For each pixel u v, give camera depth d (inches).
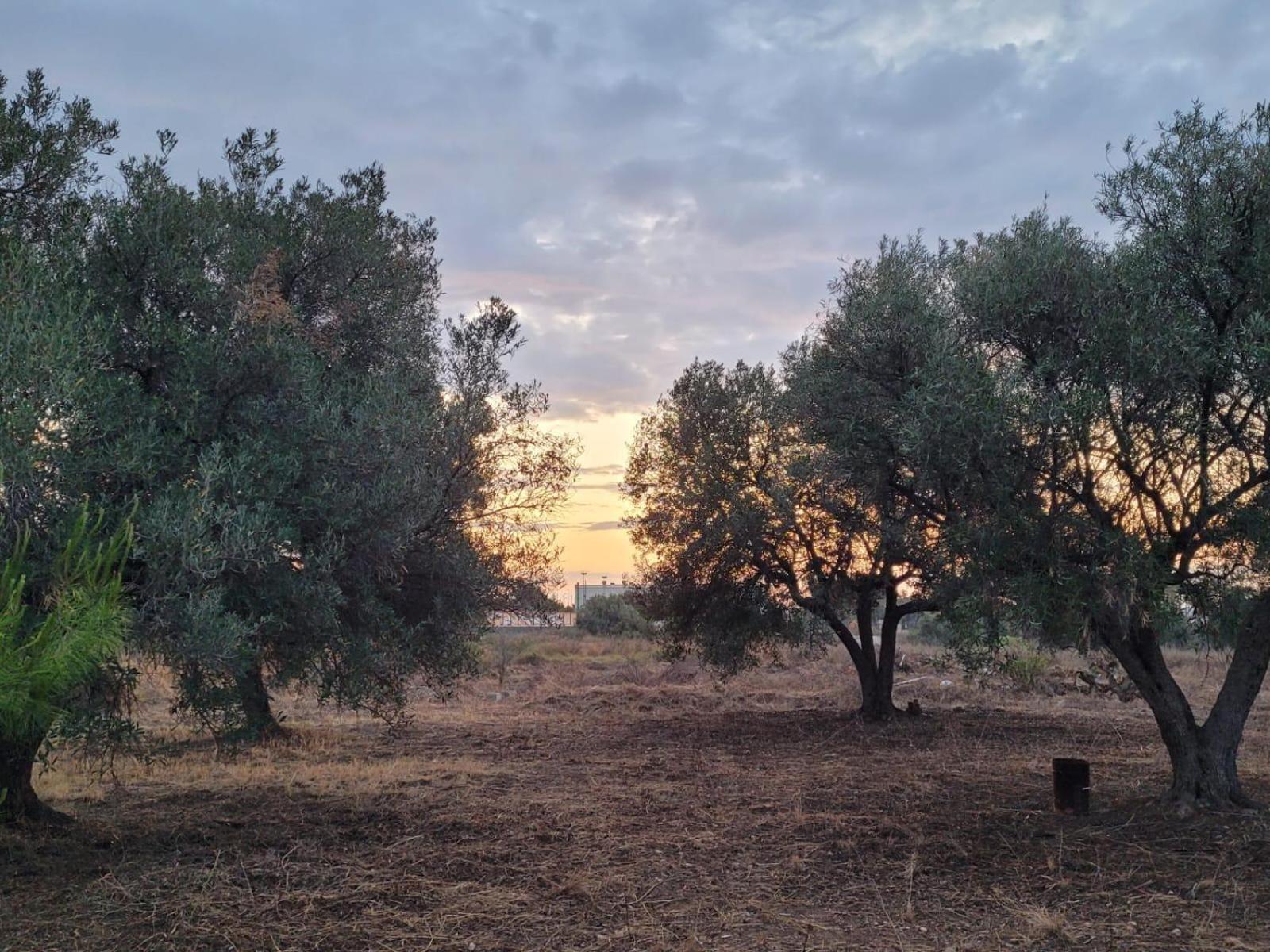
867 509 522.9
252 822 331.3
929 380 302.2
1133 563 284.0
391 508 305.3
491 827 323.6
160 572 244.2
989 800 366.6
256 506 261.3
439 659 410.6
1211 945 205.5
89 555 231.3
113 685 265.1
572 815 344.2
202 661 249.1
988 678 783.7
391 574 331.6
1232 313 297.7
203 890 246.5
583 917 229.3
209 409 281.9
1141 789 378.9
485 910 234.1
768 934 217.2
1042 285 309.7
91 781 383.2
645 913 232.1
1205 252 290.7
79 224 282.2
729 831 318.0
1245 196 295.6
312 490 293.7
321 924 222.5
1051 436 291.1
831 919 227.3
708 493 592.4
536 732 595.2
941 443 297.3
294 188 381.4
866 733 582.6
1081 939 210.8
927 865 274.4
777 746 536.7
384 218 428.5
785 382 554.6
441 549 394.3
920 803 362.9
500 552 448.1
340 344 359.3
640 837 310.0
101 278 289.1
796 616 657.6
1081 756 485.1
